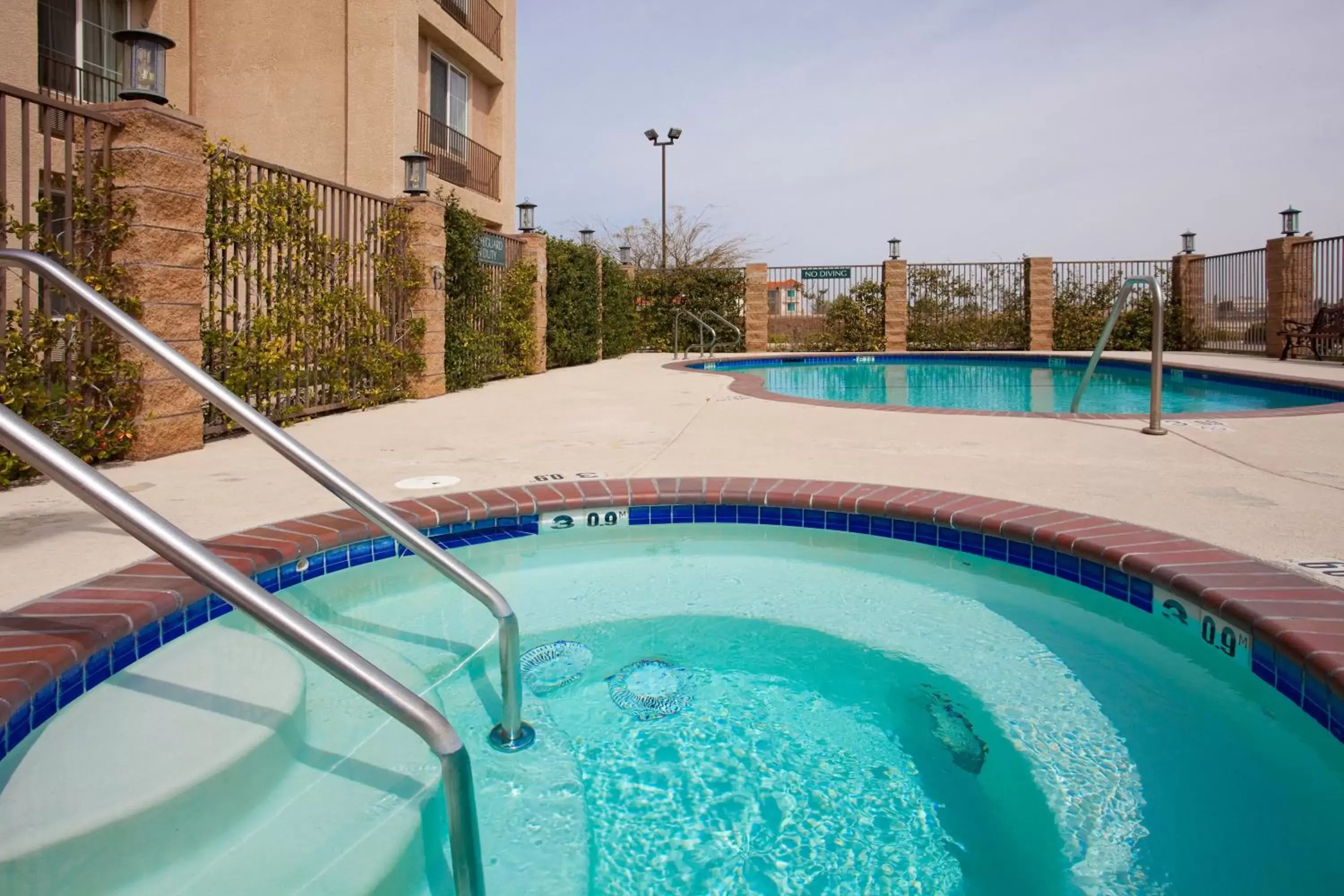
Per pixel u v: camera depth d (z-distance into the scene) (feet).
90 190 15.26
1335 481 12.92
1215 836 5.44
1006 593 10.43
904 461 15.10
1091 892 4.93
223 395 6.31
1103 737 6.86
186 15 40.81
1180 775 6.23
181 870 4.83
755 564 11.74
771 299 77.05
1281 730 6.37
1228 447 16.28
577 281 47.03
